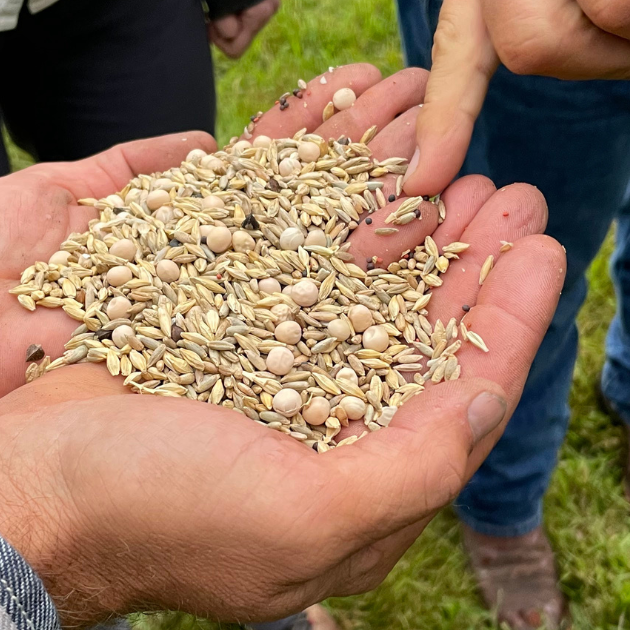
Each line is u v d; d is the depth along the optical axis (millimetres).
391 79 309
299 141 303
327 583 217
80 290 271
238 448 194
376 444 199
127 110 384
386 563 229
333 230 277
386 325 260
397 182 279
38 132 408
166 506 192
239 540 193
